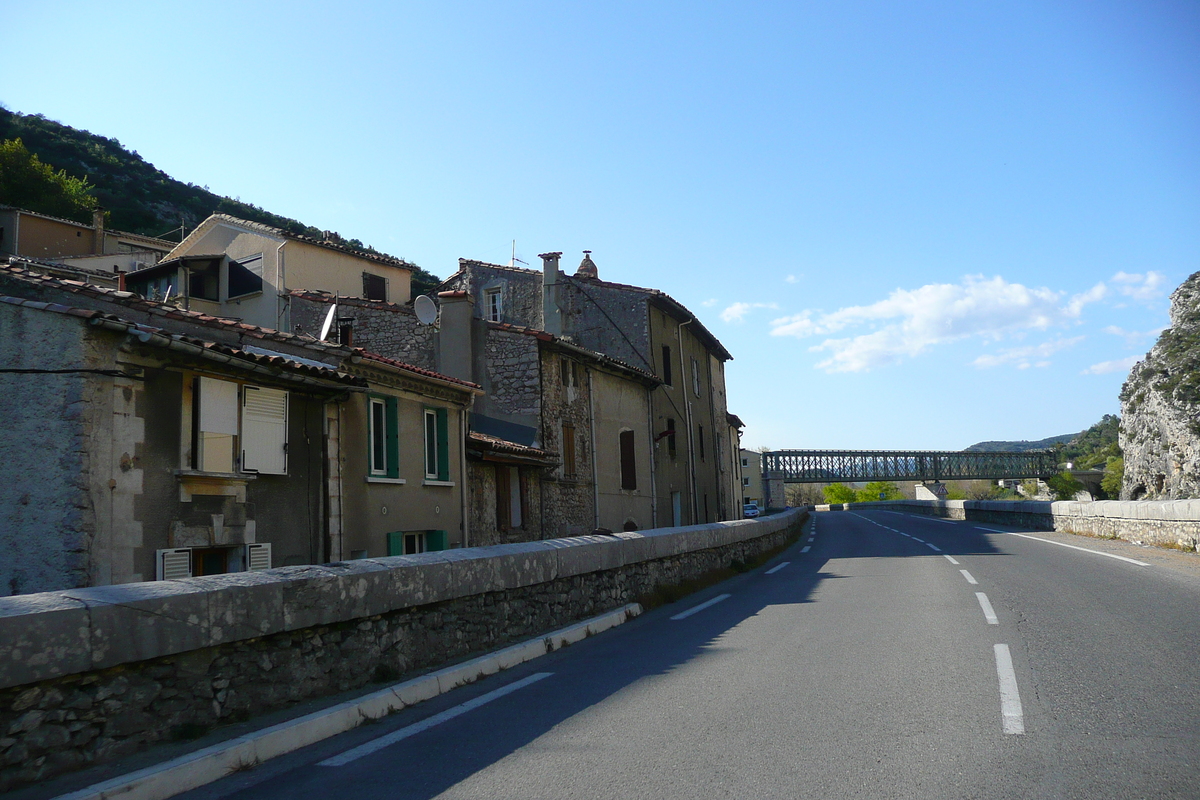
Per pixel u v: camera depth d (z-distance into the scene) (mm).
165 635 4977
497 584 8828
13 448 8977
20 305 9172
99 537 8859
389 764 4840
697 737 5098
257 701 5711
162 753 4789
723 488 42531
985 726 5066
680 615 11812
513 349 22766
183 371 10031
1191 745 4551
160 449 9656
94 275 24125
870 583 14508
